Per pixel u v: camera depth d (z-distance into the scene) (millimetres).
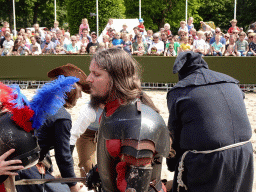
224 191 1939
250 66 8750
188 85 1995
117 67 1293
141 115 1241
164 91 9297
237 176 1917
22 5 31797
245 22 34812
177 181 2021
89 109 2525
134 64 1346
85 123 2549
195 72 2078
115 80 1297
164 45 10625
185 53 2109
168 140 1318
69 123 2074
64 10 34438
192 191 1991
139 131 1202
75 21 19156
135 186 1197
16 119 1506
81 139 2834
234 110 1940
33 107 1570
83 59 9180
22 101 1568
